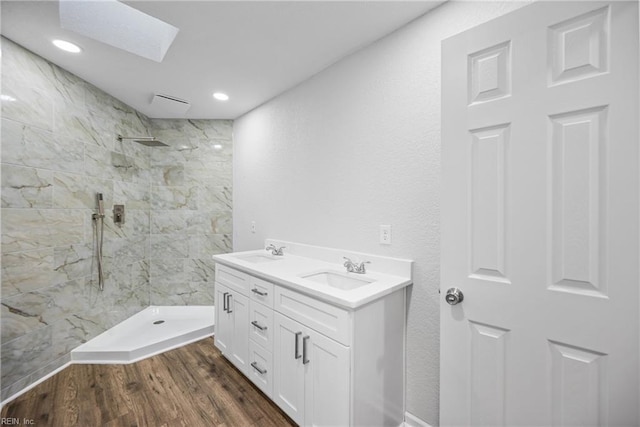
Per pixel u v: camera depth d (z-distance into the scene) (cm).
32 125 186
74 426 152
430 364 146
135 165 287
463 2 133
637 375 84
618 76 85
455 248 118
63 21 157
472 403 115
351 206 185
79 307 224
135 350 221
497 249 108
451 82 118
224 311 217
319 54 185
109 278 256
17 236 178
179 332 253
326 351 131
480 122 111
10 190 174
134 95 252
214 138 317
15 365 177
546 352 98
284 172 243
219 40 170
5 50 170
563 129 94
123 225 272
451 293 116
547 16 96
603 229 89
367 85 174
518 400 104
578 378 93
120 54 186
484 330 112
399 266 156
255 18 150
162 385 189
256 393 181
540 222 99
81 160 224
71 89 214
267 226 266
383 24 155
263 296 173
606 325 88
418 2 139
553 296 97
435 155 144
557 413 97
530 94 100
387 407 143
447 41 119
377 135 169
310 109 216
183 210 314
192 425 154
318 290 133
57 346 204
